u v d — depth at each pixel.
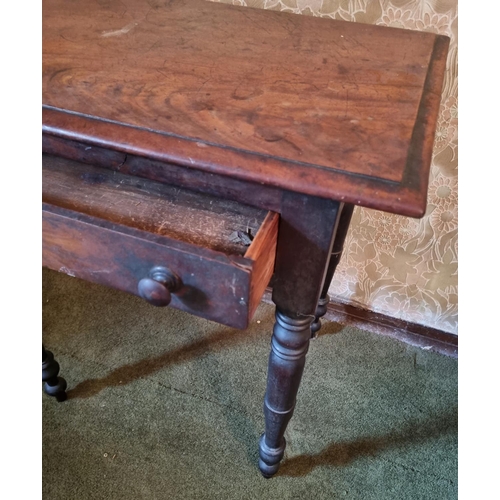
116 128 0.49
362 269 1.09
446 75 0.78
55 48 0.62
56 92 0.54
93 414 0.96
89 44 0.64
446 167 0.87
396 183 0.43
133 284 0.50
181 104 0.53
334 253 0.89
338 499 0.84
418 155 0.46
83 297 1.20
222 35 0.68
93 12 0.72
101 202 0.52
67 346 1.09
